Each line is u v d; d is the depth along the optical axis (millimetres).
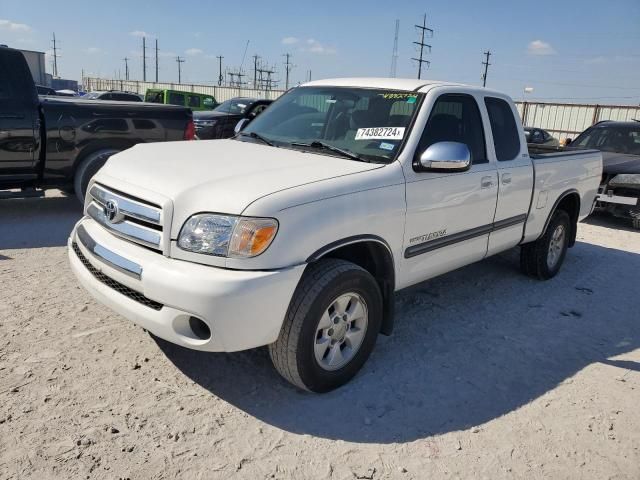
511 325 4617
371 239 3398
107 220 3361
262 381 3457
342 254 3629
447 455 2906
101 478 2553
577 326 4699
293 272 2938
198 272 2814
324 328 3234
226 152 3873
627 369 3982
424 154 3645
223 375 3492
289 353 3100
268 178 3168
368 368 3725
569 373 3867
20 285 4684
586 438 3131
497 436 3094
